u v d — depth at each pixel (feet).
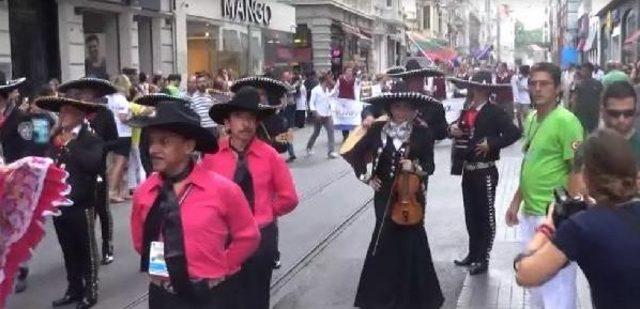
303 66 123.75
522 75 68.18
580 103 47.52
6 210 13.23
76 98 24.23
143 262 13.20
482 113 25.34
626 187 10.03
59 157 22.74
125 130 38.60
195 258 12.72
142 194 13.23
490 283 25.11
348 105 57.98
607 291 9.95
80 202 22.93
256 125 18.61
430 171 21.39
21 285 25.53
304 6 131.64
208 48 90.48
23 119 27.61
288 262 28.35
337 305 23.43
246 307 17.83
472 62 165.07
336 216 36.42
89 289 23.56
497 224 33.37
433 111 25.09
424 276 21.24
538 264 10.26
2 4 53.01
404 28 197.16
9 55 53.62
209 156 18.06
